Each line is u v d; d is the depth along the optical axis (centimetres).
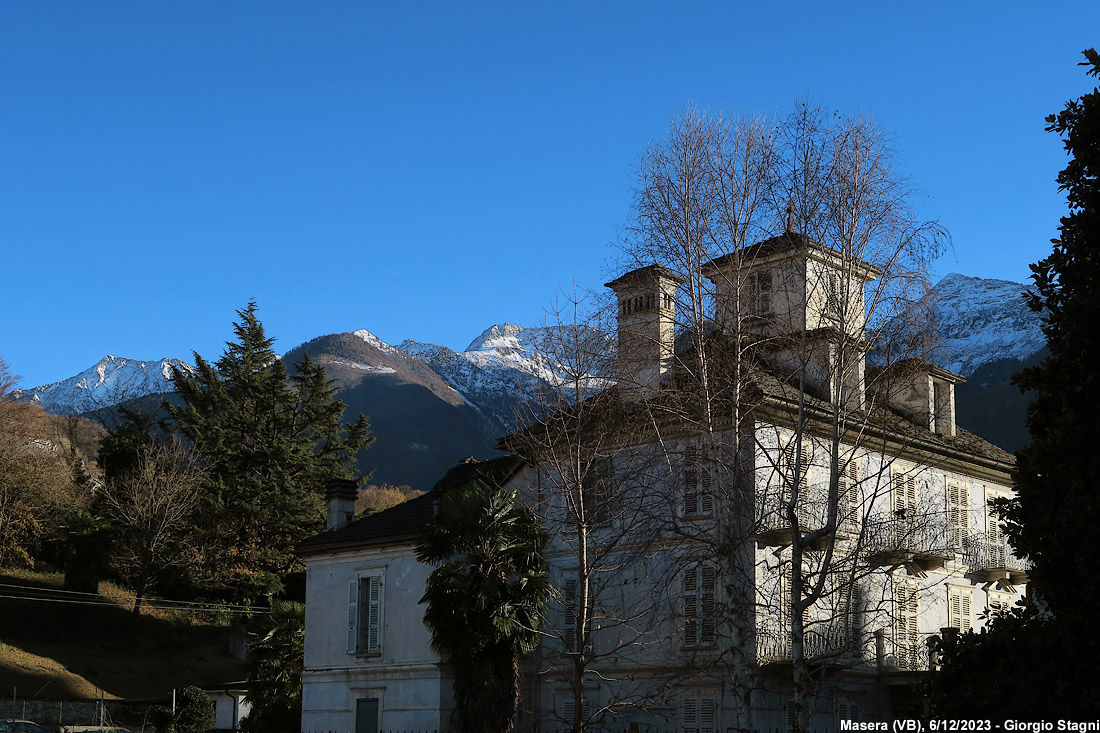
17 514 6619
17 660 5422
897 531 3080
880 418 2589
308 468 7306
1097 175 1706
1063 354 1645
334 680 3703
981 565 3575
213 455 7281
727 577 2473
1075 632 1530
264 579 6544
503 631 2744
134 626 6362
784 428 2981
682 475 3059
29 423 7712
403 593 3569
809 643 2912
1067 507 1577
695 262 2478
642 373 2933
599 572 3288
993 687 1568
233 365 7806
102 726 4741
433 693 3378
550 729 3331
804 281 2411
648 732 3053
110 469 7419
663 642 3067
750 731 2247
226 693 4916
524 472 3538
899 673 3122
